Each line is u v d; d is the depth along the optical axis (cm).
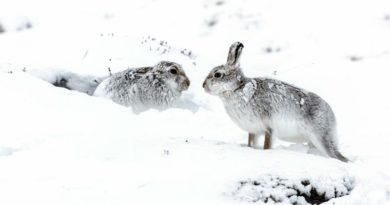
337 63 2531
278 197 918
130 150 1071
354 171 1016
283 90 1114
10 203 848
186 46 2866
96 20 3331
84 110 1347
